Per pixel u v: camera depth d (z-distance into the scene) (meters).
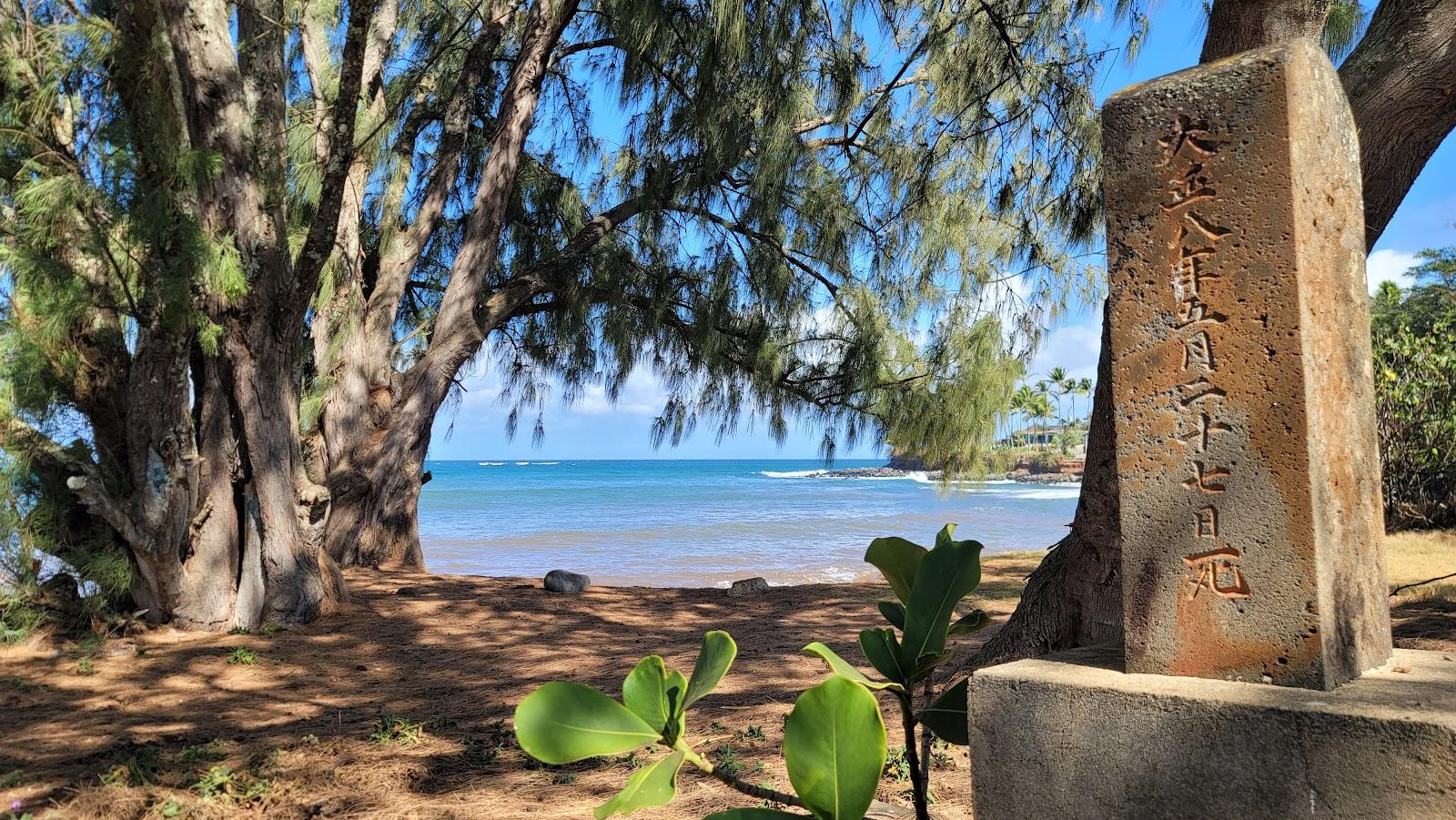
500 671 6.41
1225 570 1.86
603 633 7.69
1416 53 3.44
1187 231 1.94
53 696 5.55
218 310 7.12
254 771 3.98
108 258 6.23
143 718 5.12
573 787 3.80
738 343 11.68
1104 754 1.82
